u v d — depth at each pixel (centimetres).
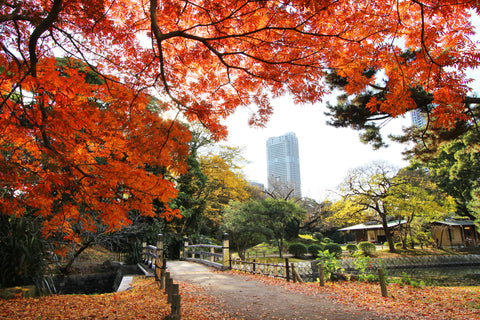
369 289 837
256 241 2402
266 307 623
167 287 691
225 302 668
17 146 442
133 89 462
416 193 2525
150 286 872
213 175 2200
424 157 1056
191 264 1444
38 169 436
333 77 906
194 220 2148
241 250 2347
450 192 2834
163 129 407
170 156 417
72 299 721
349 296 734
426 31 416
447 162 2716
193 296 722
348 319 537
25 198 449
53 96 393
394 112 446
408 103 438
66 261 1351
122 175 384
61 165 396
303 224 4044
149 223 1848
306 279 1377
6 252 768
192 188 2059
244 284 899
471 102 689
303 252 2538
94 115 394
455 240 3306
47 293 820
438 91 436
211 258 1355
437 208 2484
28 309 606
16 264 766
